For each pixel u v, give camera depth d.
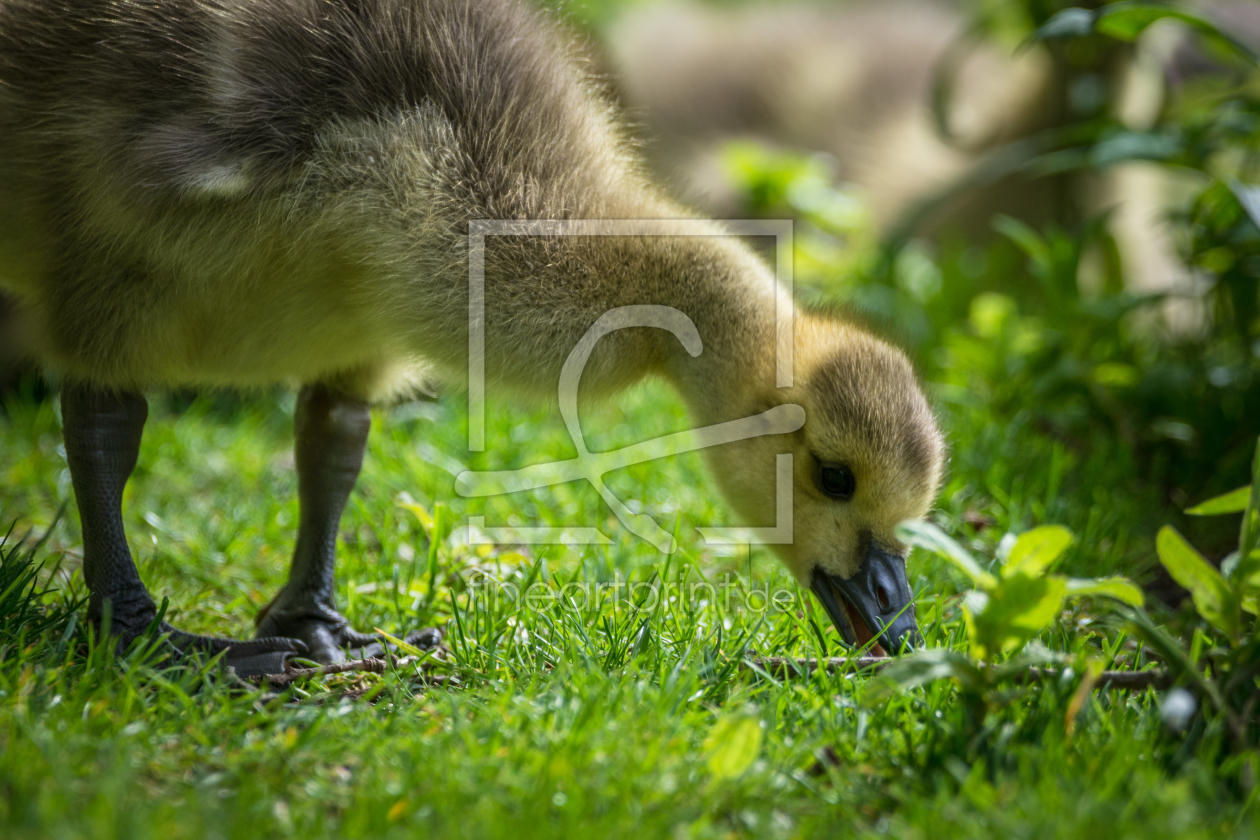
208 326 7.86
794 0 23.23
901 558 8.23
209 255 7.43
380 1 7.95
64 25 7.73
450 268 7.80
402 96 7.80
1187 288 12.98
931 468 8.27
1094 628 8.23
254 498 10.92
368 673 7.22
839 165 18.59
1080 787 5.46
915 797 5.60
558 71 8.60
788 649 7.46
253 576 9.35
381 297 7.80
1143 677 6.38
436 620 8.43
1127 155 11.78
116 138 7.39
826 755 6.07
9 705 6.09
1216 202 11.38
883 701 6.42
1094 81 15.50
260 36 7.57
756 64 19.61
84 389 7.86
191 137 7.28
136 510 10.32
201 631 8.42
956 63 18.38
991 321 13.19
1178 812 5.22
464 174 7.86
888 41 19.88
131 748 5.76
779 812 5.64
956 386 12.70
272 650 7.62
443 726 6.31
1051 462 11.01
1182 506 10.86
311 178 7.48
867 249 16.30
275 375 8.38
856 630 8.20
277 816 5.40
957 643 7.58
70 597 8.19
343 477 8.50
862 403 8.20
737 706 6.54
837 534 8.33
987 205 17.28
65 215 7.66
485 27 8.30
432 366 8.27
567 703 6.32
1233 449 11.25
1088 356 12.49
